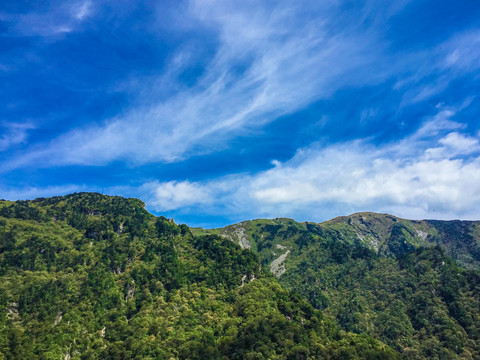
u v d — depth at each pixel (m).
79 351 134.38
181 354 134.62
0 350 122.50
